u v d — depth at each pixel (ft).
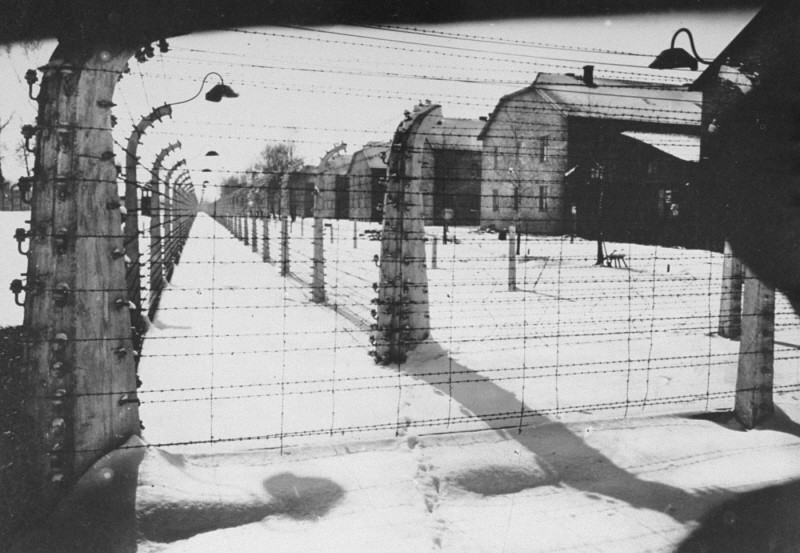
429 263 58.13
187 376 19.84
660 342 25.67
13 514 10.96
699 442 15.30
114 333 12.10
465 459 13.74
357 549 10.74
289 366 21.34
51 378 11.41
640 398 18.35
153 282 31.50
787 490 13.10
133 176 23.58
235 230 121.29
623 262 54.49
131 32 11.47
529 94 74.90
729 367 21.50
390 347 21.76
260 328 28.30
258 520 11.60
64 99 11.31
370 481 12.78
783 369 21.94
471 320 29.40
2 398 12.19
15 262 36.96
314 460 13.47
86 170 11.60
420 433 15.06
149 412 16.28
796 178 16.44
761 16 16.47
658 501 12.75
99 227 11.85
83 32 11.16
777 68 16.79
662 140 60.54
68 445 11.52
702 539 11.38
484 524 11.84
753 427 16.56
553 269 53.42
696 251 56.70
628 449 14.75
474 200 80.48
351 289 42.55
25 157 11.52
